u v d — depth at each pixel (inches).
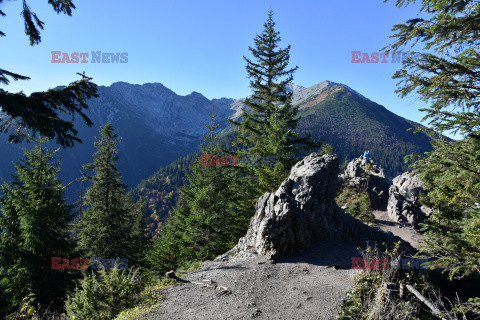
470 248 246.8
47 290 552.7
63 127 235.9
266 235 534.0
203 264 533.6
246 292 394.9
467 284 434.9
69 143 256.5
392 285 330.0
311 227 581.3
